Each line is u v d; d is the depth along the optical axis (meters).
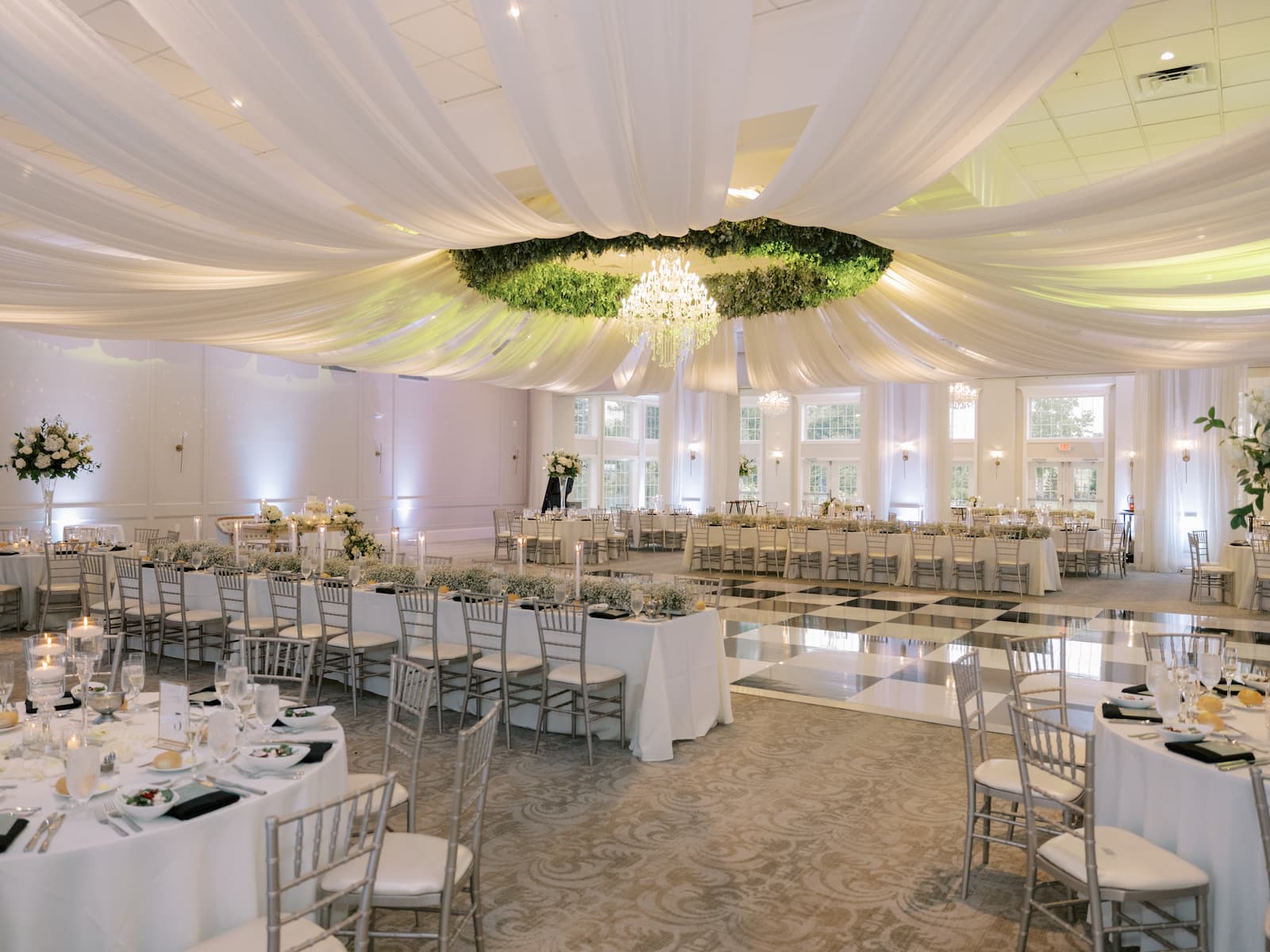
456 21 5.27
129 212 5.07
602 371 12.05
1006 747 5.39
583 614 4.99
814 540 13.87
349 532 8.81
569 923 3.22
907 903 3.41
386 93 3.98
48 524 9.66
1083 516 16.67
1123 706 3.63
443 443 18.64
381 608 6.50
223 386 14.27
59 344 12.11
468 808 4.34
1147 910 3.08
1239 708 3.69
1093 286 6.52
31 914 2.19
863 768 4.98
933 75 3.78
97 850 2.26
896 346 10.00
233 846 2.51
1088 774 2.70
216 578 7.29
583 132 4.30
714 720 5.72
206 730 3.21
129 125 4.18
